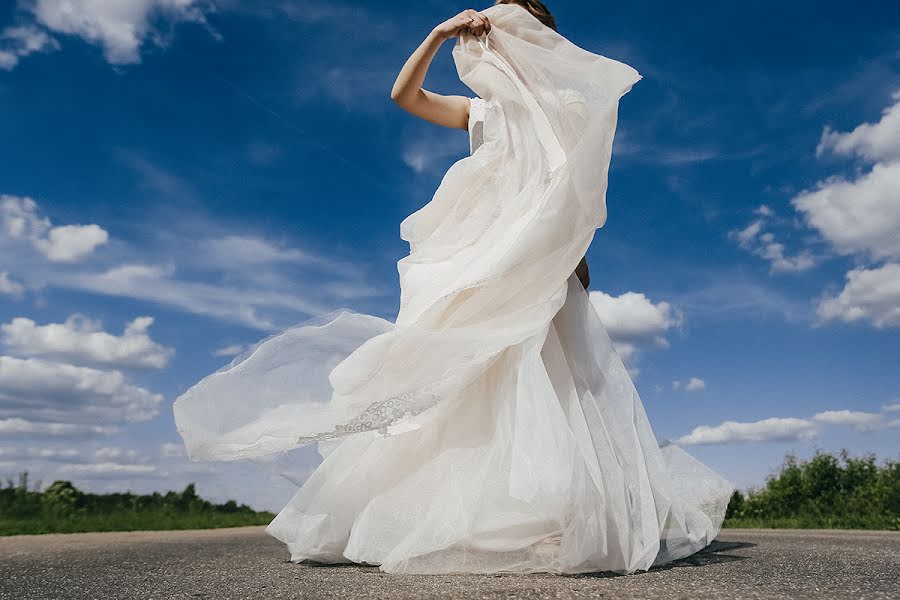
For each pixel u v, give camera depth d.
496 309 2.37
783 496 8.52
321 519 2.50
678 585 1.70
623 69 2.49
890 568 2.15
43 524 6.28
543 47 2.73
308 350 2.44
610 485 2.19
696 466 2.96
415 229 2.84
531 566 2.10
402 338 2.29
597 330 2.59
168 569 2.34
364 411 2.24
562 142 2.60
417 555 2.15
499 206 2.64
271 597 1.62
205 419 2.31
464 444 2.37
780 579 1.84
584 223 2.38
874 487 7.81
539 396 2.17
